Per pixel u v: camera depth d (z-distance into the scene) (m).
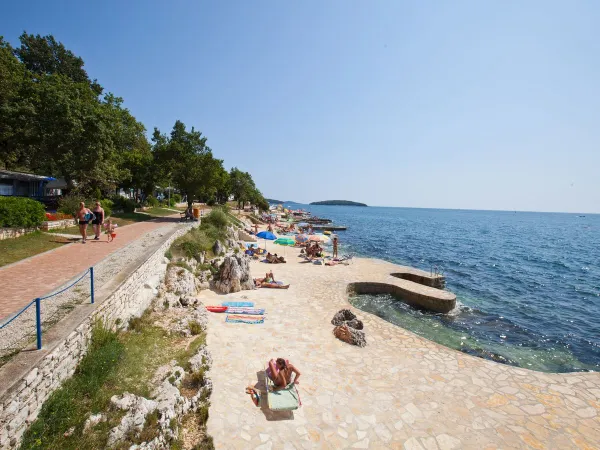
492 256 42.16
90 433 5.95
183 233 23.41
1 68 27.62
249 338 12.16
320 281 21.55
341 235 62.88
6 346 6.14
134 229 23.00
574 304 21.67
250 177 110.38
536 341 15.18
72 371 7.06
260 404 8.38
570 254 46.81
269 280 20.30
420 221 136.38
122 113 40.09
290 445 7.11
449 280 27.34
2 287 9.16
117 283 10.16
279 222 78.00
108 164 30.73
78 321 7.41
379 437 7.59
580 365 12.98
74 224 21.36
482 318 17.97
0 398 4.71
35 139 25.22
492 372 10.83
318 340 12.46
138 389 7.50
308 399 8.80
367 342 12.64
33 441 5.35
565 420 8.55
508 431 8.04
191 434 7.15
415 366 10.98
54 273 10.78
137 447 5.92
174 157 34.00
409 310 18.66
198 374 8.88
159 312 12.70
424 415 8.48
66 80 26.91
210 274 19.39
